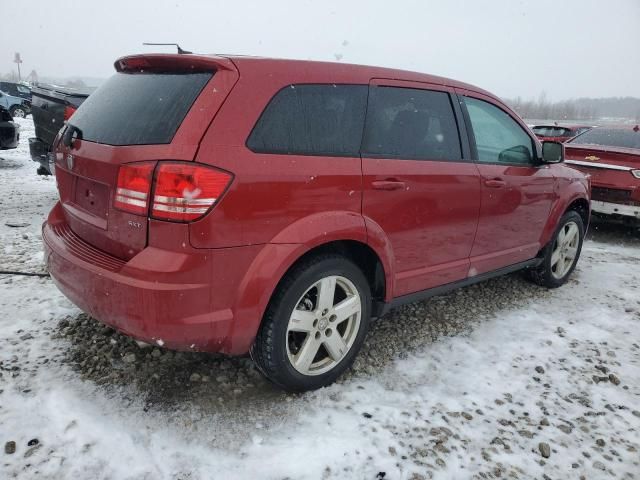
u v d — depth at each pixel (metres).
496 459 2.42
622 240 7.14
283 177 2.41
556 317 4.10
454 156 3.39
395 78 3.10
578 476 2.36
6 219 5.81
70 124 2.89
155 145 2.24
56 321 3.32
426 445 2.45
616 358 3.47
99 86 3.03
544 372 3.22
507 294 4.55
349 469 2.26
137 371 2.86
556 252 4.70
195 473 2.17
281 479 2.17
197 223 2.18
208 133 2.24
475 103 3.67
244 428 2.47
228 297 2.34
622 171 6.43
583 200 4.89
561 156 4.02
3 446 2.21
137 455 2.24
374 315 3.14
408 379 3.03
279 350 2.57
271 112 2.46
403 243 3.08
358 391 2.86
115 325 2.38
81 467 2.14
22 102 23.44
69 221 2.88
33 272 4.13
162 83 2.52
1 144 9.66
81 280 2.44
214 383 2.82
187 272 2.21
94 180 2.49
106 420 2.43
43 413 2.43
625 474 2.40
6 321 3.29
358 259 3.05
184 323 2.25
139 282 2.21
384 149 2.94
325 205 2.60
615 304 4.47
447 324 3.82
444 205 3.25
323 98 2.69
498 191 3.67
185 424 2.46
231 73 2.38
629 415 2.85
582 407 2.89
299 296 2.59
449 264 3.48
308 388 2.78
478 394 2.92
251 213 2.32
